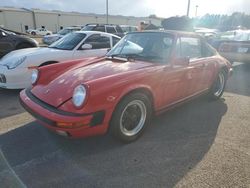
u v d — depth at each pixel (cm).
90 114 261
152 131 354
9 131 347
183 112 428
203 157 289
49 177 252
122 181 247
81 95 259
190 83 395
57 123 257
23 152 296
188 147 311
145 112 325
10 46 879
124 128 307
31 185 240
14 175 254
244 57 821
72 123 254
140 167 269
